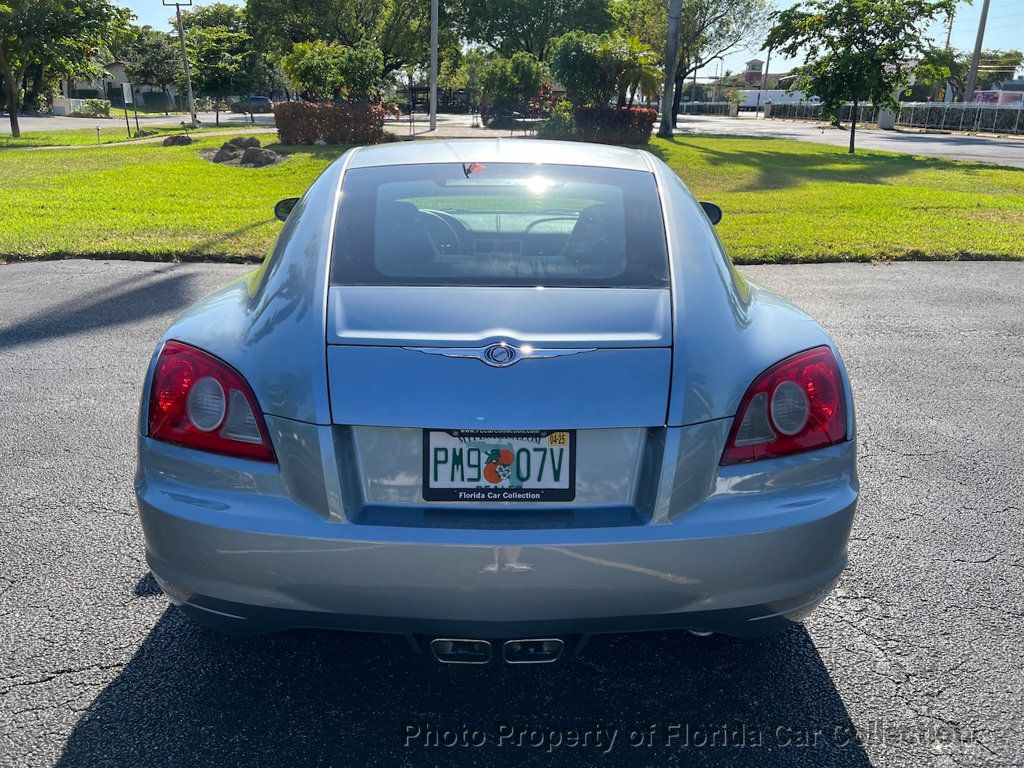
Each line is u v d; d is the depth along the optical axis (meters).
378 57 24.95
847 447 2.25
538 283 2.33
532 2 55.12
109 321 6.55
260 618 2.14
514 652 2.16
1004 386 5.39
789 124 64.50
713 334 2.19
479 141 3.34
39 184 16.20
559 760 2.22
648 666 2.63
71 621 2.80
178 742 2.26
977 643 2.74
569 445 2.06
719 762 2.22
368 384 2.04
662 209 2.71
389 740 2.29
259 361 2.14
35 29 31.36
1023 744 2.29
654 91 25.50
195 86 48.97
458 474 2.07
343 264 2.40
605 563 2.02
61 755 2.21
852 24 26.78
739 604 2.12
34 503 3.62
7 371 5.39
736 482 2.11
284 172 18.47
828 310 7.32
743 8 47.59
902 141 39.12
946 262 9.64
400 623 2.09
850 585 3.08
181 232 10.55
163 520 2.15
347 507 2.05
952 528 3.52
